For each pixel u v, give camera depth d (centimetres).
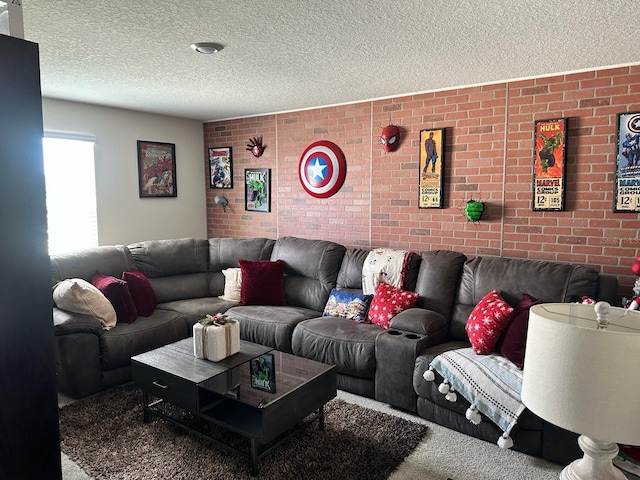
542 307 120
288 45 266
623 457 160
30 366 108
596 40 257
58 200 430
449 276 336
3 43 99
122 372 328
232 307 398
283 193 496
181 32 246
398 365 286
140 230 499
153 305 378
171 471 227
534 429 234
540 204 343
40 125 107
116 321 341
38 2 205
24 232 105
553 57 291
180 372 252
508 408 235
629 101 306
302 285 412
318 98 421
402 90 388
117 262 396
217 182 552
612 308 117
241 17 225
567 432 225
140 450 246
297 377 251
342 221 454
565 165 331
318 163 460
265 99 425
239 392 232
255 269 410
